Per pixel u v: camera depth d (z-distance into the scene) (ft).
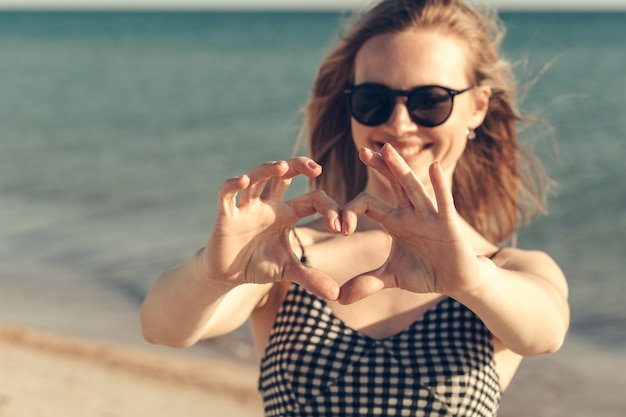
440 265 6.10
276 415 7.79
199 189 66.59
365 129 8.55
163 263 43.39
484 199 10.34
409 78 8.35
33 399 24.52
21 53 234.38
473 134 9.49
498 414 25.63
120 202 61.41
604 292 39.22
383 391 7.48
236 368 28.55
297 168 5.94
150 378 27.30
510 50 209.97
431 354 7.59
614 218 55.16
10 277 40.24
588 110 105.60
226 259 6.12
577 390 27.04
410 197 5.99
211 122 106.11
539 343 7.04
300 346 7.63
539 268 8.23
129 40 306.55
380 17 8.58
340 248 8.37
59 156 83.51
